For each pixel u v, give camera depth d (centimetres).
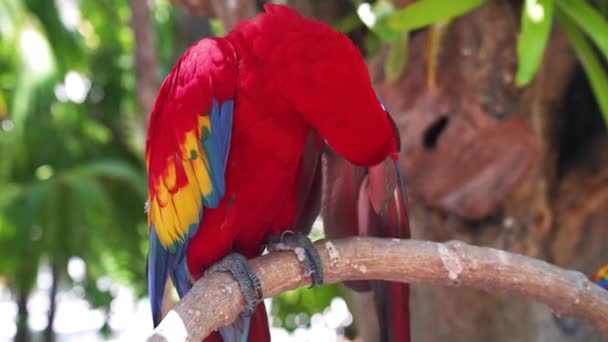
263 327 339
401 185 334
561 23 438
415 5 407
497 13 446
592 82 422
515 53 446
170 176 338
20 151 880
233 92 319
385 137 305
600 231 499
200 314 288
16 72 832
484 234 482
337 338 997
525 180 477
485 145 456
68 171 874
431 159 465
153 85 627
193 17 827
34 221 831
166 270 357
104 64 1009
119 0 1003
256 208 329
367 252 317
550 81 483
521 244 484
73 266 904
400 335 347
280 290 315
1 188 857
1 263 852
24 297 981
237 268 311
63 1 995
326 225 350
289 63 304
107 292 980
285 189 330
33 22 842
